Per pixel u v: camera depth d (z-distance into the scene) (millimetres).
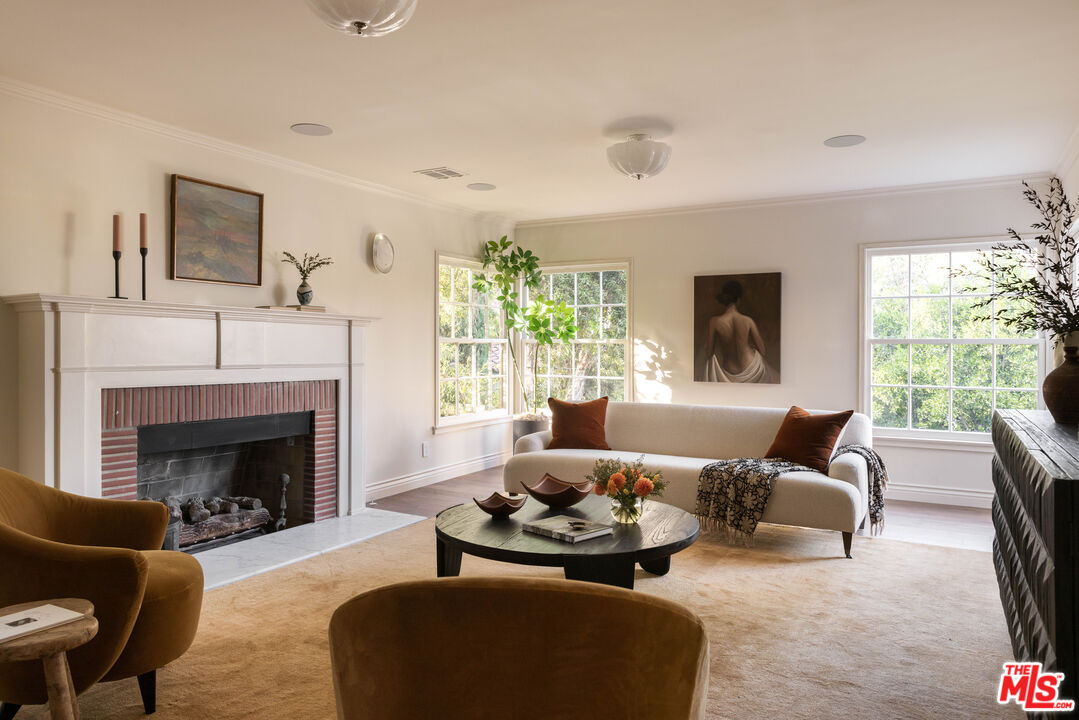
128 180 3957
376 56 3127
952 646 2814
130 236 3961
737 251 6234
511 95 3613
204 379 4039
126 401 3689
